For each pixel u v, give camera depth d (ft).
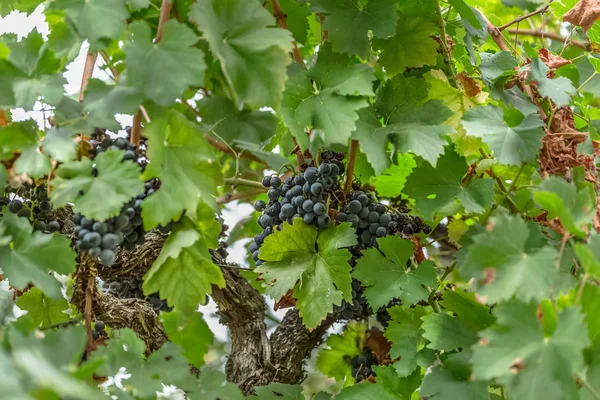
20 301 6.18
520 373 5.08
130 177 5.40
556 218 5.70
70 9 5.52
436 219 6.42
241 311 6.42
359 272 5.93
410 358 5.93
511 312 5.14
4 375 4.75
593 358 5.26
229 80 5.48
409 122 5.90
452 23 6.34
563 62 6.21
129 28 5.48
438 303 6.04
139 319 6.20
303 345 6.45
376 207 6.08
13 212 5.67
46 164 5.44
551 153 5.88
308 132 5.98
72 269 5.53
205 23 5.46
